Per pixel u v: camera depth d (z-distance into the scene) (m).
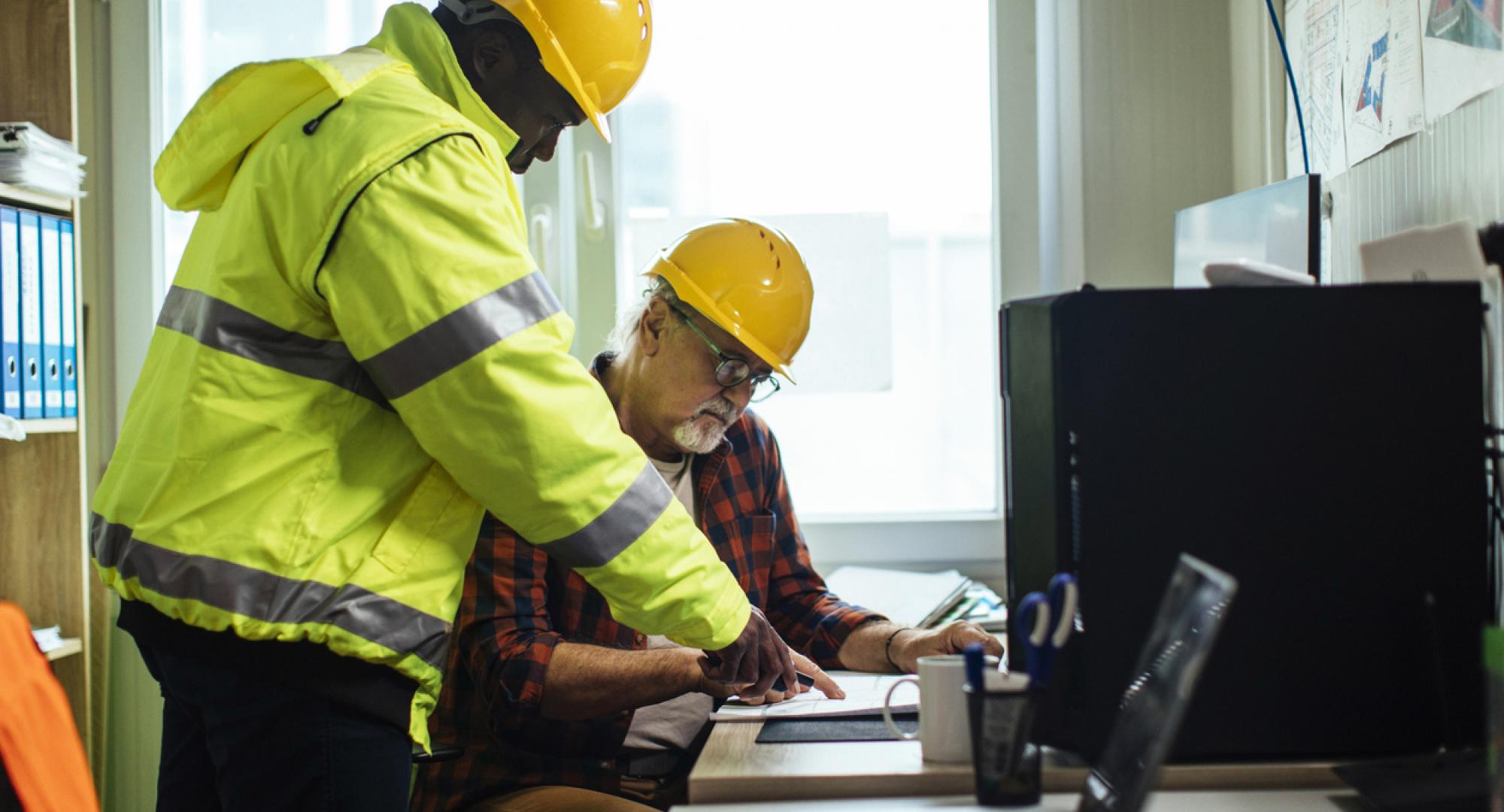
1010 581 0.95
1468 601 0.85
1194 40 2.03
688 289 1.39
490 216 1.04
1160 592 0.86
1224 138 2.02
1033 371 0.91
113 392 2.17
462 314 1.00
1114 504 0.86
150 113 2.16
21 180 1.78
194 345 1.06
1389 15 1.40
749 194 2.15
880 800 0.84
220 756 1.07
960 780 0.85
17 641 0.72
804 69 2.14
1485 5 1.14
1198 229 1.62
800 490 2.18
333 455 1.06
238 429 1.03
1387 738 0.85
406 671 1.08
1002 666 1.28
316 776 1.05
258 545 1.02
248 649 1.04
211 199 1.15
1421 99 1.30
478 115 1.15
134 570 1.05
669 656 1.24
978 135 2.13
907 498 2.16
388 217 1.00
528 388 1.01
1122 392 0.86
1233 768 0.84
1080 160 2.05
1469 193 1.17
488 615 1.31
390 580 1.07
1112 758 0.76
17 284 1.77
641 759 1.40
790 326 1.42
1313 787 0.83
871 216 2.14
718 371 1.39
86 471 2.05
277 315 1.04
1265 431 0.86
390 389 1.02
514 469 1.02
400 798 1.10
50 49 1.89
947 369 2.15
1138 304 0.86
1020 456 0.94
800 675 1.28
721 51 2.14
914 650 1.37
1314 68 1.68
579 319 2.16
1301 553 0.86
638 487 1.07
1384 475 0.86
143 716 2.10
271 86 1.08
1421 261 0.97
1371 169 1.46
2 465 1.90
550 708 1.25
